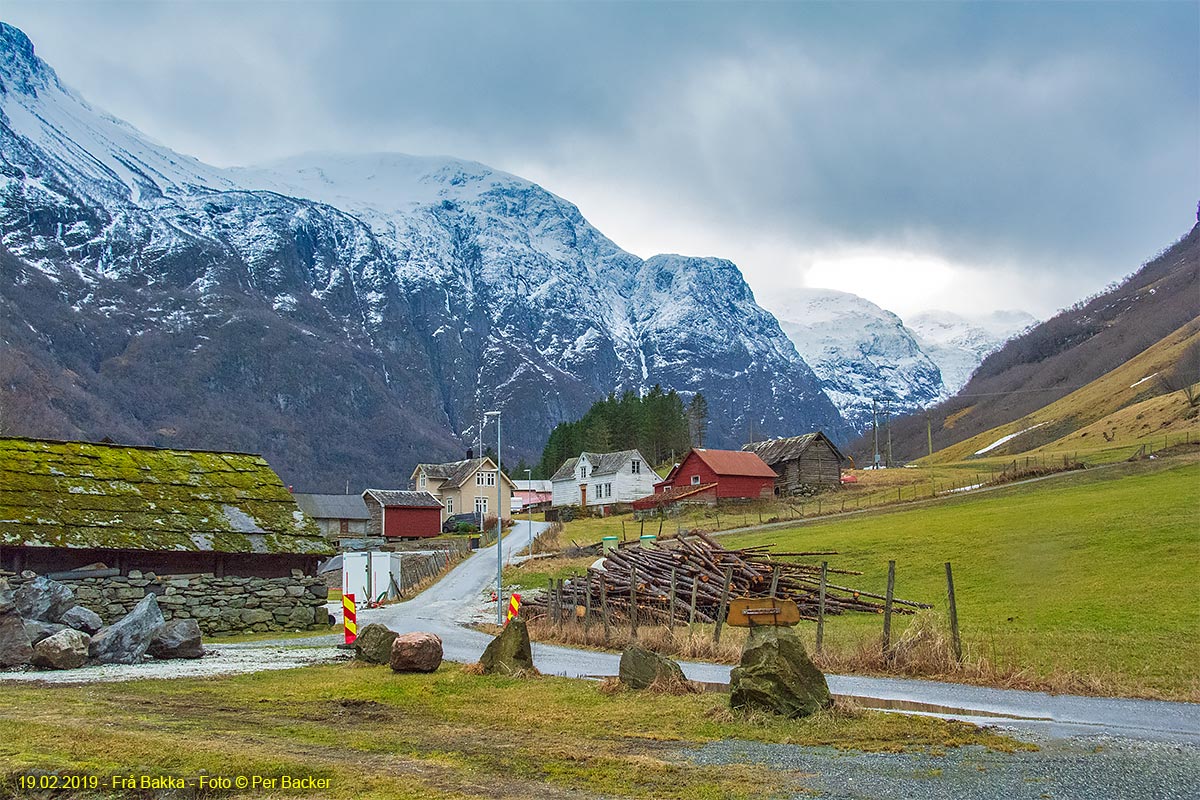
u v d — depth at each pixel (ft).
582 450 533.55
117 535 109.60
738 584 116.16
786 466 327.26
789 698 51.08
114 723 47.67
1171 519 138.62
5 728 44.91
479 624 128.47
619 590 120.47
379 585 190.29
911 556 147.43
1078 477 224.94
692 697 57.88
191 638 83.46
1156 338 655.76
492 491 423.64
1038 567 123.65
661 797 36.42
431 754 42.70
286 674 70.13
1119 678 63.77
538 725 49.96
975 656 71.51
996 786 37.86
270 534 120.78
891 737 46.14
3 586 78.95
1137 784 38.19
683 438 526.57
